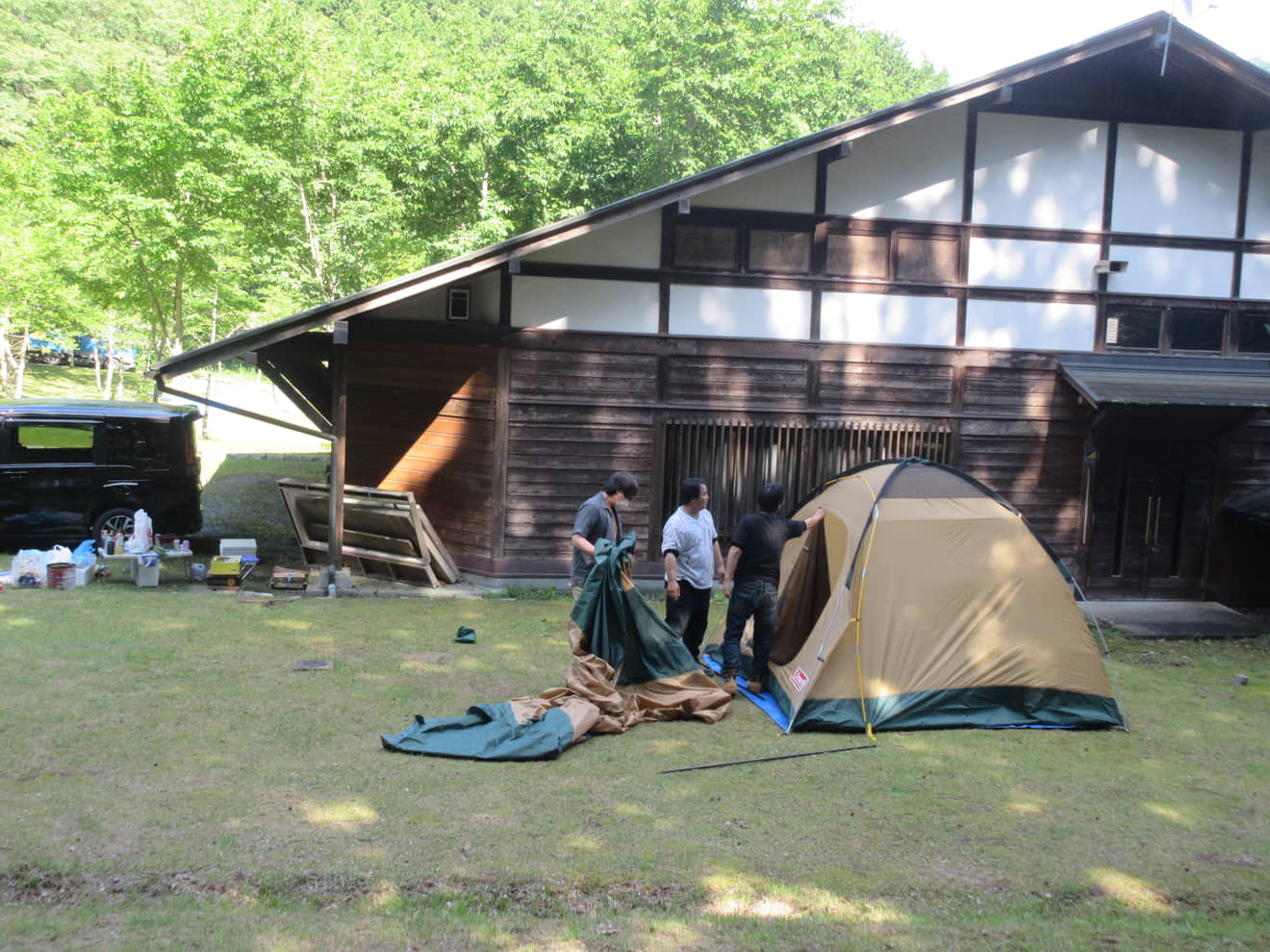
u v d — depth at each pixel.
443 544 11.13
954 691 6.77
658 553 11.03
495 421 10.75
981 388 11.30
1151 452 11.46
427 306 10.80
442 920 3.97
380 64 25.12
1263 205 11.57
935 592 6.86
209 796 5.11
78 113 19.81
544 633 8.98
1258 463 11.59
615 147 23.55
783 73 25.20
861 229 11.05
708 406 10.98
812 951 3.82
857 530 7.05
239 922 3.89
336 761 5.71
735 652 7.34
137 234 20.11
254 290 28.97
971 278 11.20
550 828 4.90
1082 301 11.35
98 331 26.64
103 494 11.63
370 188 20.53
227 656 7.79
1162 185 11.38
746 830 4.98
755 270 10.95
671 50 24.98
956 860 4.72
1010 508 7.25
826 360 11.10
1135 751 6.42
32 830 4.61
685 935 3.92
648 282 10.83
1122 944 3.96
